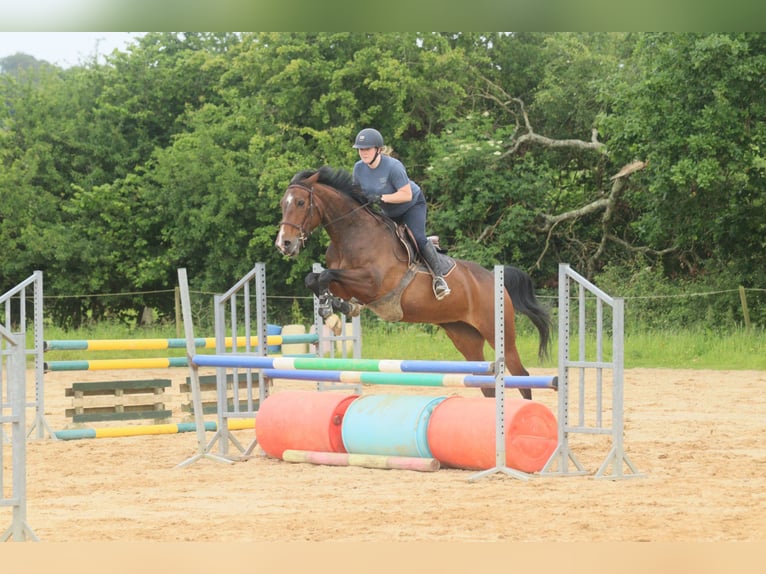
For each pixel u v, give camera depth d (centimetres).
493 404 871
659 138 2197
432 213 2700
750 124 2158
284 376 992
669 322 2373
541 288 2819
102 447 1077
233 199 2703
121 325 2684
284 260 2780
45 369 1139
